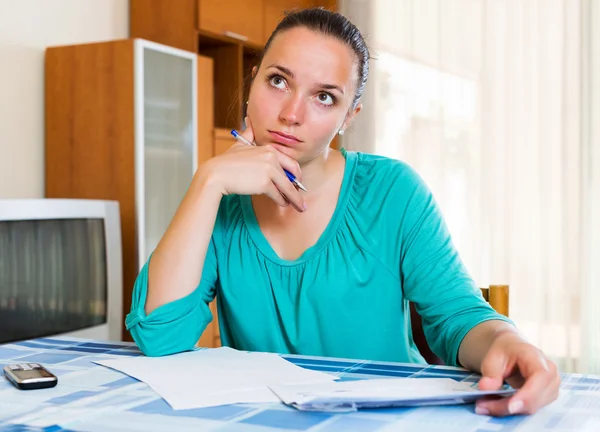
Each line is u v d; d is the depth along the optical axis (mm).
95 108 3076
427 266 1199
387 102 4258
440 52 4121
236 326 1276
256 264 1264
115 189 3041
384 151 4270
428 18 4152
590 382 891
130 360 1009
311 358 1032
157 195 3107
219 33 3578
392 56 4238
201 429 687
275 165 1164
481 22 4004
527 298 3879
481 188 3998
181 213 1146
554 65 3826
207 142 3424
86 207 2607
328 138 1195
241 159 1161
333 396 762
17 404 779
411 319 1418
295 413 742
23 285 2332
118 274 2766
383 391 798
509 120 3934
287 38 1170
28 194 3141
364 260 1244
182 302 1099
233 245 1285
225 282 1277
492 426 703
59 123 3166
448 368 969
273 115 1181
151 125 3066
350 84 1199
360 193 1288
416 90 4191
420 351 1408
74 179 3127
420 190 1285
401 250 1245
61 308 2492
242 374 909
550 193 3836
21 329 2320
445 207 4098
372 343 1230
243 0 3736
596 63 3721
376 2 4258
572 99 3785
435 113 4148
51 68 3180
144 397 806
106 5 3545
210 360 1010
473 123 4035
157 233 3111
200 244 1133
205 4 3488
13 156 3074
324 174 1284
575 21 3771
